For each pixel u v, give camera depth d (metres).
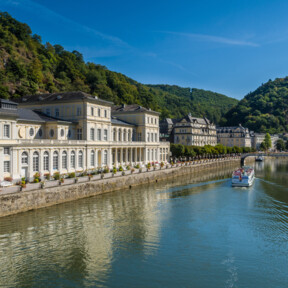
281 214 49.56
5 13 148.25
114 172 71.56
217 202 57.88
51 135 69.38
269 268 30.33
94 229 39.97
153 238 37.56
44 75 139.75
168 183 81.06
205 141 190.88
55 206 49.22
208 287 26.66
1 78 109.75
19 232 37.69
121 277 27.91
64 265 29.91
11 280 27.08
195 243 36.25
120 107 109.06
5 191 43.75
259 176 100.38
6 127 52.81
